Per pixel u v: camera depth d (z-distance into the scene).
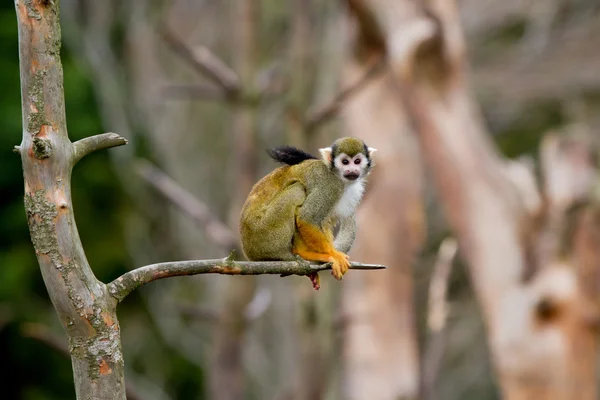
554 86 25.20
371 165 8.15
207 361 19.03
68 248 4.28
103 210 19.89
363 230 13.77
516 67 25.70
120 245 19.73
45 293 18.89
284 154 8.08
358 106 13.83
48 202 4.25
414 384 13.73
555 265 11.42
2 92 18.28
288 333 17.44
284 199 7.54
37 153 4.20
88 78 18.19
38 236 4.27
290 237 7.48
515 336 11.56
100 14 18.95
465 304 24.78
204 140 22.03
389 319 13.76
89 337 4.34
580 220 11.40
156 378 19.81
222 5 21.23
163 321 20.48
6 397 18.47
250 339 20.08
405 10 12.20
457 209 12.19
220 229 13.45
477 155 12.16
